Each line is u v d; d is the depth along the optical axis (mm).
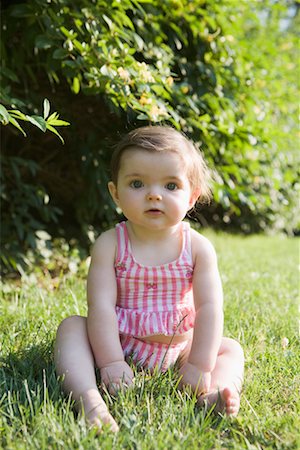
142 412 1626
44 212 4031
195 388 1761
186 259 1938
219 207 7258
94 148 4082
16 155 4297
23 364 1909
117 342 1816
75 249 4164
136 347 1926
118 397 1691
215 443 1501
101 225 4840
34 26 3166
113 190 2004
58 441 1425
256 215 7504
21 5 2992
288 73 5461
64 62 2883
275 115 5293
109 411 1653
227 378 1824
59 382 1739
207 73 3832
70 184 4539
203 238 1988
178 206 1875
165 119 3236
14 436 1471
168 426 1564
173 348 1942
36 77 3795
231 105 3803
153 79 2969
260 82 4414
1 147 4117
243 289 3520
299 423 1613
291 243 7008
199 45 3908
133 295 1938
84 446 1418
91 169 4152
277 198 6973
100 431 1501
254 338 2416
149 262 1935
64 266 3996
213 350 1813
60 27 2910
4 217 3996
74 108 3986
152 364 1916
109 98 3064
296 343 2404
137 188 1887
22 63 3432
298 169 5574
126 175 1891
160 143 1877
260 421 1635
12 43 3428
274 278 4141
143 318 1906
